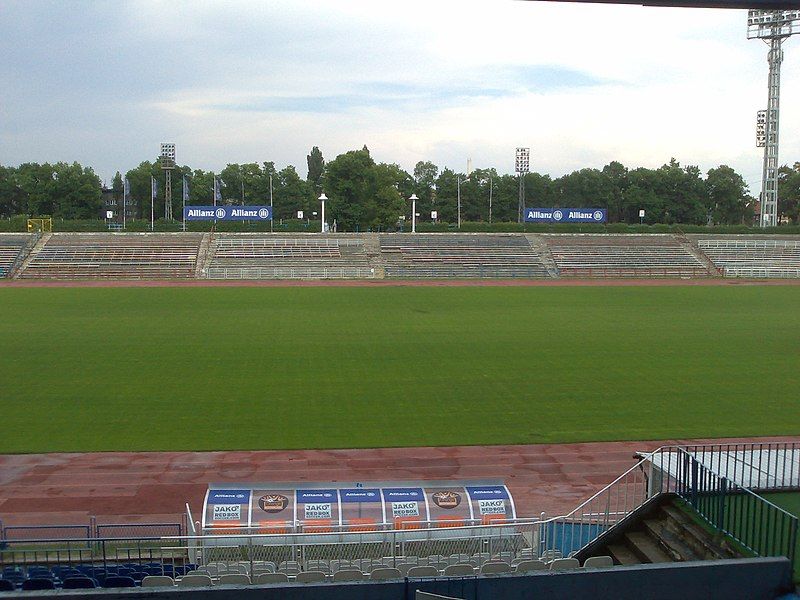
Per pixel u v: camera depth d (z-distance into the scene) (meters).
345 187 131.88
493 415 27.20
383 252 86.75
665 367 35.22
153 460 22.34
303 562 14.00
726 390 30.98
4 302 56.62
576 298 62.50
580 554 13.30
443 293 65.31
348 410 27.67
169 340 40.97
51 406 27.80
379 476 21.36
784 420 26.69
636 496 19.80
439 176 155.75
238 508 15.88
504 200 150.88
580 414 27.41
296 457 22.77
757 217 160.25
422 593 9.30
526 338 42.56
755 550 11.26
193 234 89.81
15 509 18.92
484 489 17.00
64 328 44.81
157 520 18.33
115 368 34.03
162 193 149.25
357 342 40.72
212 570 13.80
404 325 46.78
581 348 39.69
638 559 12.53
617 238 96.38
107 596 9.09
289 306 55.59
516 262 85.06
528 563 11.98
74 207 137.50
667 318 51.06
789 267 87.00
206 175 154.88
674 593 9.88
